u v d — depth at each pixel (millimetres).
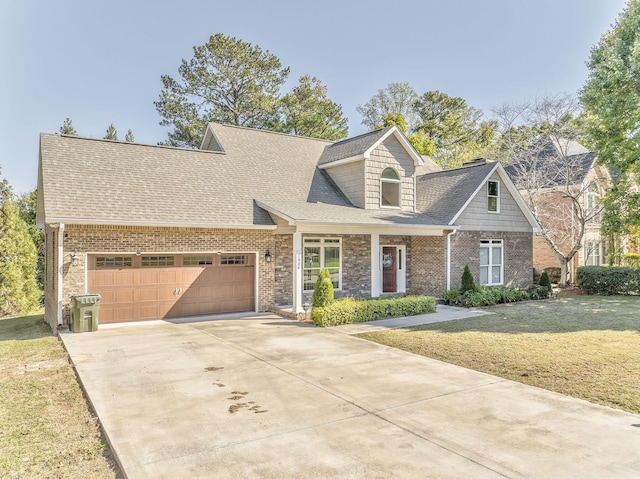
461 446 5180
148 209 13398
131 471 4621
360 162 17906
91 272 12766
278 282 16000
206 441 5352
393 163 18516
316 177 18938
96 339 11180
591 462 4781
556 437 5422
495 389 7305
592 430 5633
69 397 7145
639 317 14469
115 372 8320
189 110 35094
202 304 14562
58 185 12898
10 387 7652
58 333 12000
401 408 6430
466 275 17438
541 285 19750
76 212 12180
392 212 18062
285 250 16188
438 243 18266
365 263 18156
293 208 15203
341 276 17516
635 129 19344
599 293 21188
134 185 14180
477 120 44156
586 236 25016
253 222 14711
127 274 13320
